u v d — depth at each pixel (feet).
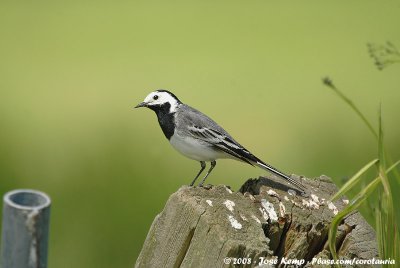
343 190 20.90
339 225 22.50
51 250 42.60
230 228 20.74
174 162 52.95
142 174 49.06
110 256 42.73
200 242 20.77
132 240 43.57
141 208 45.83
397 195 25.14
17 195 15.93
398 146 52.60
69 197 47.26
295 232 22.06
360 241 22.09
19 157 51.49
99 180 48.24
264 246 20.29
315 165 54.03
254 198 22.65
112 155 50.47
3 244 15.90
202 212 21.16
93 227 44.16
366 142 54.39
